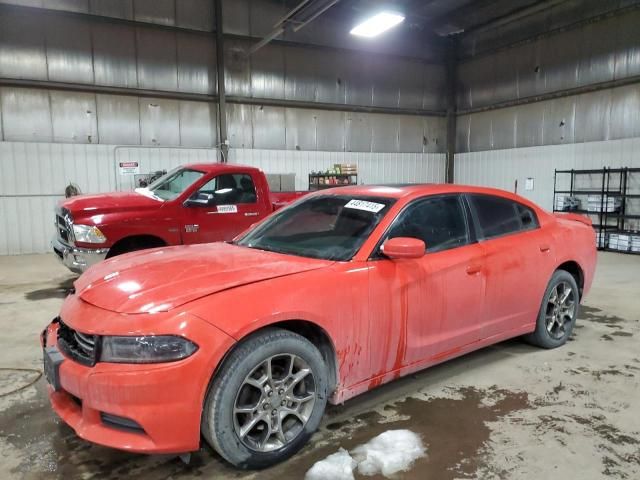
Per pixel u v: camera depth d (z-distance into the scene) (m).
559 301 3.79
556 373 3.29
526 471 2.14
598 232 10.22
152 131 10.57
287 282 2.25
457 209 3.14
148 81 10.44
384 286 2.55
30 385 3.10
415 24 13.45
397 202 2.87
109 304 2.08
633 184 10.23
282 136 12.16
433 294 2.78
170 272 2.36
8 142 9.19
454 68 14.46
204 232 5.59
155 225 5.26
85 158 9.89
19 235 9.42
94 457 2.29
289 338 2.20
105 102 10.05
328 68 12.63
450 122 14.55
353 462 2.21
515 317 3.38
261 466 2.16
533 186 12.43
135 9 10.14
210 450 2.36
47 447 2.38
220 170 5.80
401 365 2.71
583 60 11.14
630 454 2.28
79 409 2.10
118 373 1.87
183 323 1.94
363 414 2.70
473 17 12.86
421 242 2.52
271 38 10.33
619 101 10.50
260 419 2.14
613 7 10.45
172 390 1.88
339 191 3.34
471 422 2.60
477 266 3.03
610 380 3.17
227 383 2.01
